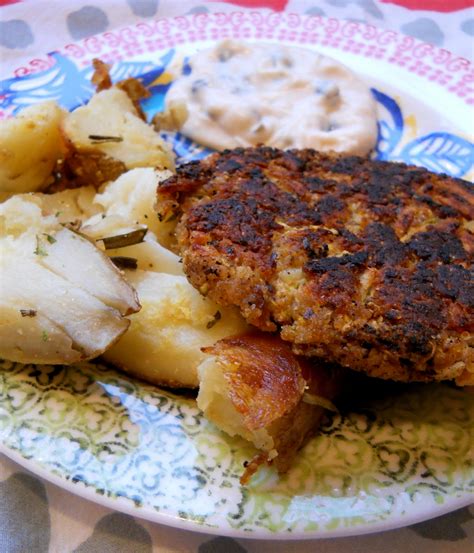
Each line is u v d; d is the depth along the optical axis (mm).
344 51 312
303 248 166
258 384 153
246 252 167
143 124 250
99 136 235
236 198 182
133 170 225
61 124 236
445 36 337
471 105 280
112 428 157
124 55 308
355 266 163
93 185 241
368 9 351
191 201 191
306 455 154
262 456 149
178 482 148
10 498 164
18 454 150
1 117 267
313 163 204
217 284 165
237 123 286
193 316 173
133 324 174
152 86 305
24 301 166
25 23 330
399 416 162
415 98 286
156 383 174
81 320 166
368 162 207
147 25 321
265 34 324
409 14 348
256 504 145
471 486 148
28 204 186
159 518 143
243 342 164
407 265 167
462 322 156
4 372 167
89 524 161
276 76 302
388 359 155
